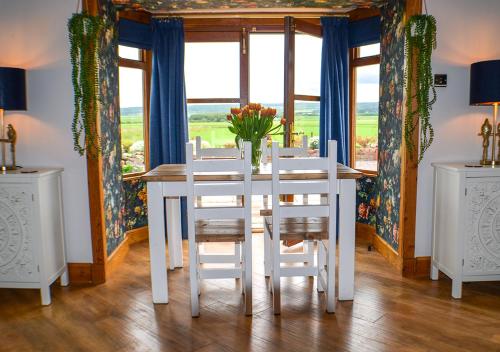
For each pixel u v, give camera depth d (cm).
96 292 298
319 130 420
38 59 304
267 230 300
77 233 316
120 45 401
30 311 268
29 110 309
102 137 327
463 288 300
